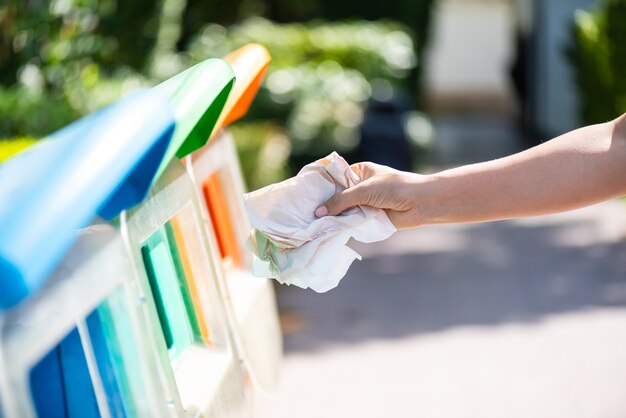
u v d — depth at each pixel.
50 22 6.36
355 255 2.41
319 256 2.37
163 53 9.70
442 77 25.16
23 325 1.34
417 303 7.27
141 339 1.67
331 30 13.26
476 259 8.76
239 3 13.68
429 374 5.57
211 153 3.02
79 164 1.38
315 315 7.05
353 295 7.60
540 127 16.80
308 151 11.03
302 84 11.44
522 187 2.39
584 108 12.77
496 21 24.78
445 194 2.40
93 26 6.96
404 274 8.28
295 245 2.36
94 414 1.69
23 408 1.31
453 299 7.35
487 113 23.97
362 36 13.21
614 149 2.38
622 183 2.39
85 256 1.54
